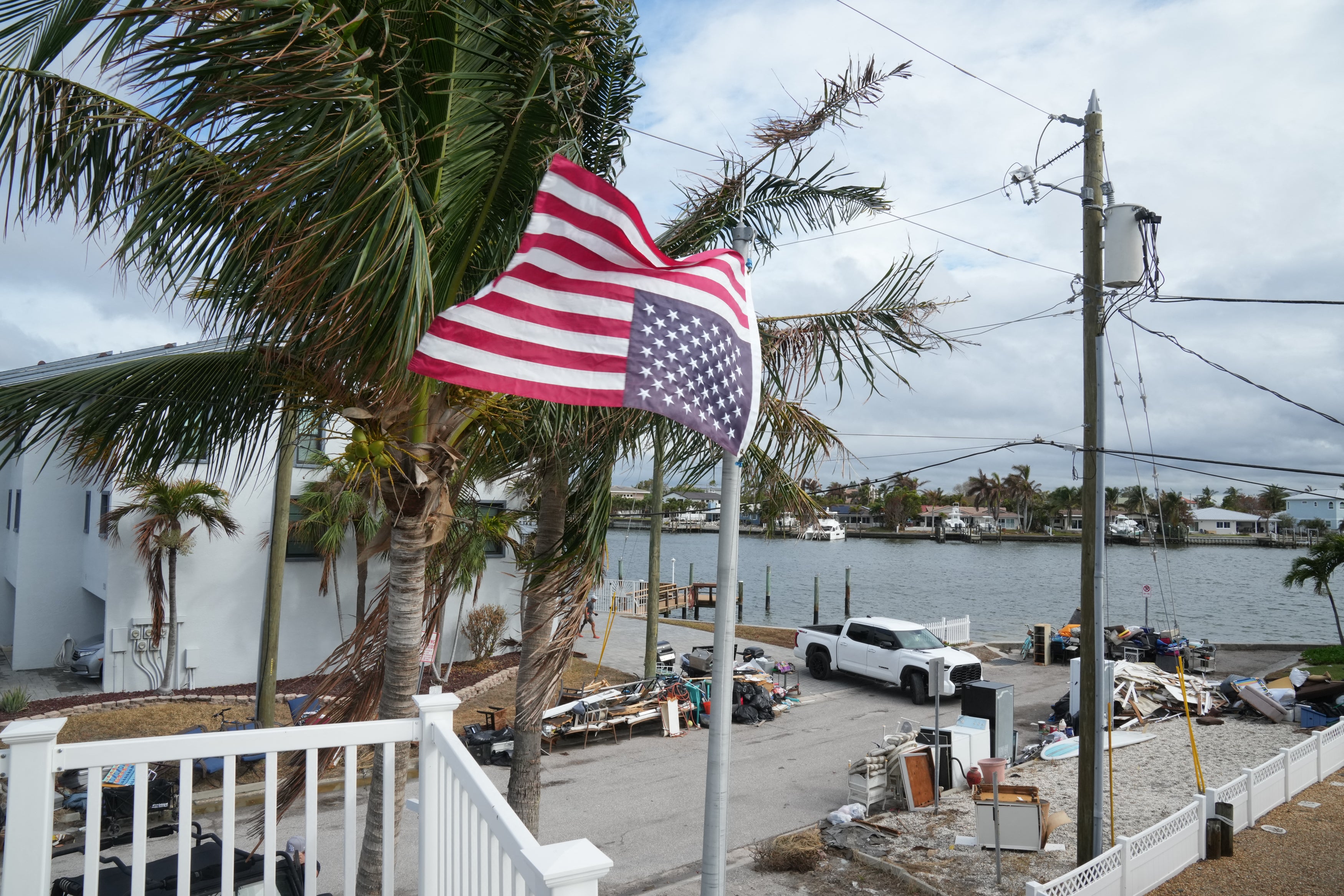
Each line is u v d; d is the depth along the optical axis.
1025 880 10.16
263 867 5.16
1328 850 11.13
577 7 5.50
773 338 9.21
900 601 62.88
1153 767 15.17
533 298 4.80
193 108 4.06
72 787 11.88
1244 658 27.91
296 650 20.44
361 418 5.95
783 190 9.56
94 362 18.78
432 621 10.21
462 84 5.39
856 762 15.30
